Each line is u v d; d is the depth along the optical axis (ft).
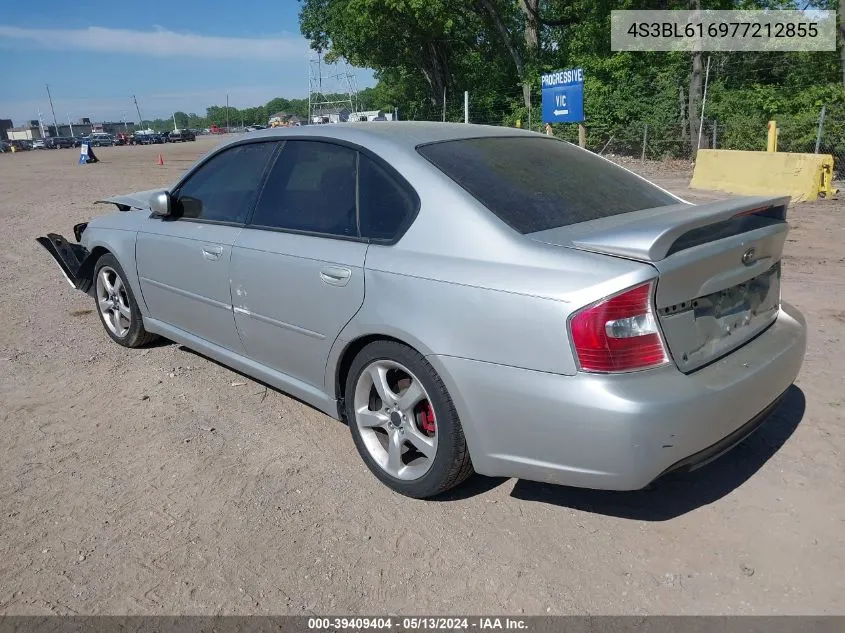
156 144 260.01
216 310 13.44
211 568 9.04
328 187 11.49
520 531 9.71
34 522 10.05
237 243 12.64
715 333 9.18
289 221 11.98
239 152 13.57
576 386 8.21
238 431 12.76
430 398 9.64
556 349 8.32
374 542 9.52
